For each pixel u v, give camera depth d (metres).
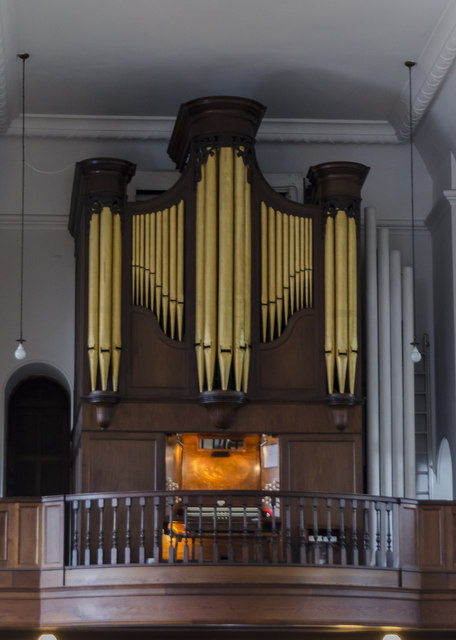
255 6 14.23
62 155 17.11
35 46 15.06
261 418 14.90
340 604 12.83
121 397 14.67
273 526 13.00
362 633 13.35
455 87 15.09
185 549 13.51
